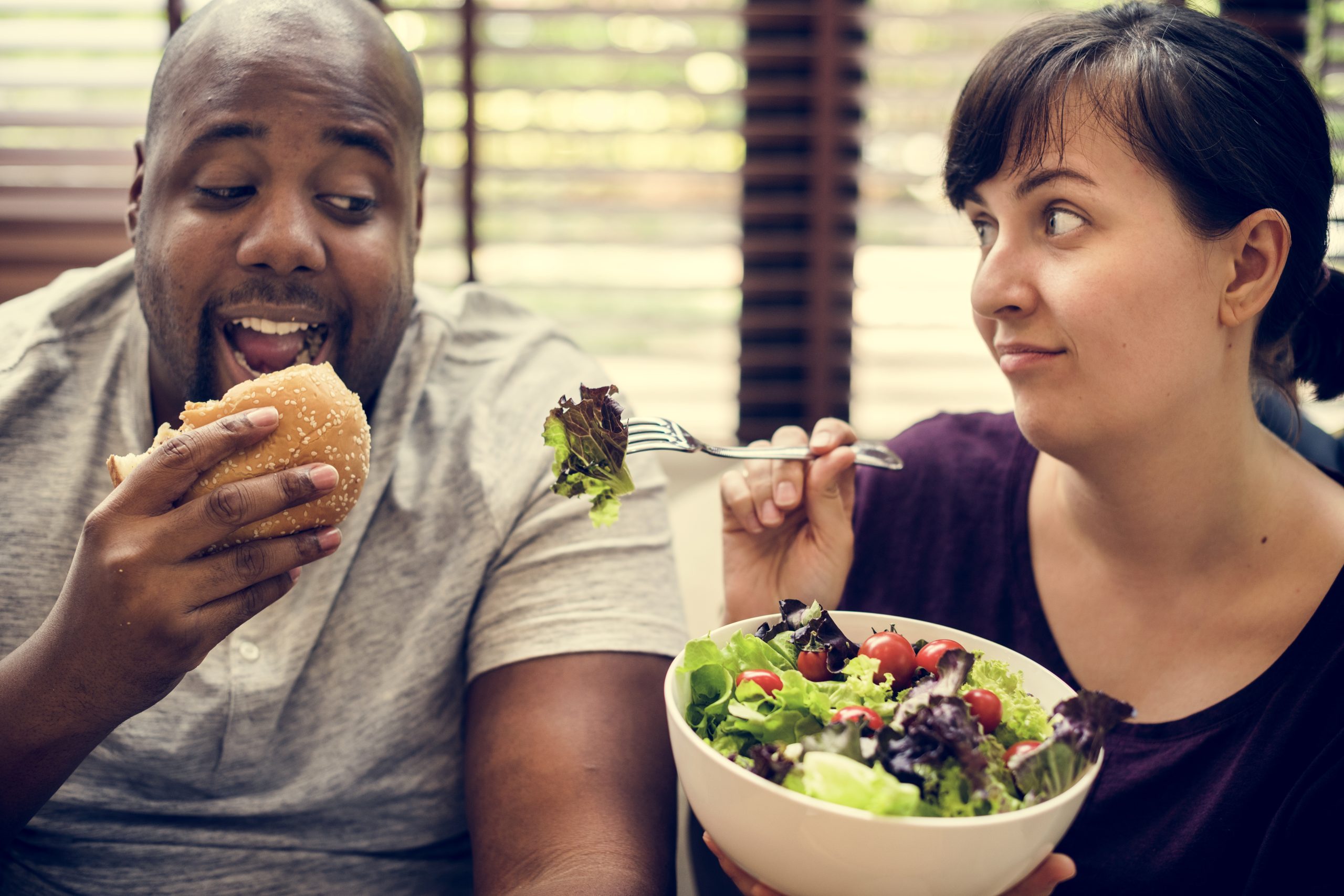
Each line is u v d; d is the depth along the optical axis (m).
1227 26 0.85
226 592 0.75
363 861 1.03
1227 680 0.90
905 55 2.00
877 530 1.13
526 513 1.08
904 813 0.59
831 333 2.15
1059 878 0.67
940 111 2.04
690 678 0.75
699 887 0.98
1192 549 0.91
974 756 0.62
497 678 1.01
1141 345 0.79
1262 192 0.79
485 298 1.31
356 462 0.82
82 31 1.99
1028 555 1.04
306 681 1.01
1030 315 0.82
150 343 1.08
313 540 0.77
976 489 1.10
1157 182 0.78
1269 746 0.85
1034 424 0.84
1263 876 0.83
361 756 1.01
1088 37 0.82
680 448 0.90
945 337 2.11
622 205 2.08
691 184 2.07
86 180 2.05
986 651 0.82
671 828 0.96
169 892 0.99
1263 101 0.81
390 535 1.05
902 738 0.64
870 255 2.08
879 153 2.06
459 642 1.05
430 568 1.05
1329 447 1.11
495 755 0.97
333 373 0.85
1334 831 0.80
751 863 0.66
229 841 1.00
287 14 0.98
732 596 1.02
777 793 0.60
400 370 1.14
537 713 0.97
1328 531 0.90
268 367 1.02
